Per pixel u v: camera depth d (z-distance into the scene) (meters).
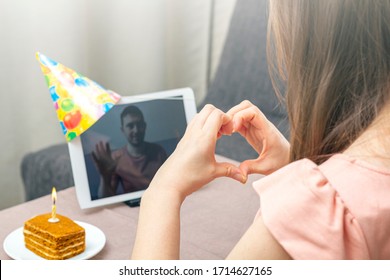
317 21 0.54
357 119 0.54
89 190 0.95
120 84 1.99
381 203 0.50
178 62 2.20
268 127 0.79
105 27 1.90
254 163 0.78
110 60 1.94
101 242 0.82
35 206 0.96
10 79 1.73
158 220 0.60
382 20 0.52
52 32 1.77
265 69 1.92
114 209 0.96
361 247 0.49
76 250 0.78
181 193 0.64
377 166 0.51
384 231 0.50
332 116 0.56
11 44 1.70
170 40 2.15
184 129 1.03
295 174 0.53
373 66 0.52
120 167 0.97
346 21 0.52
